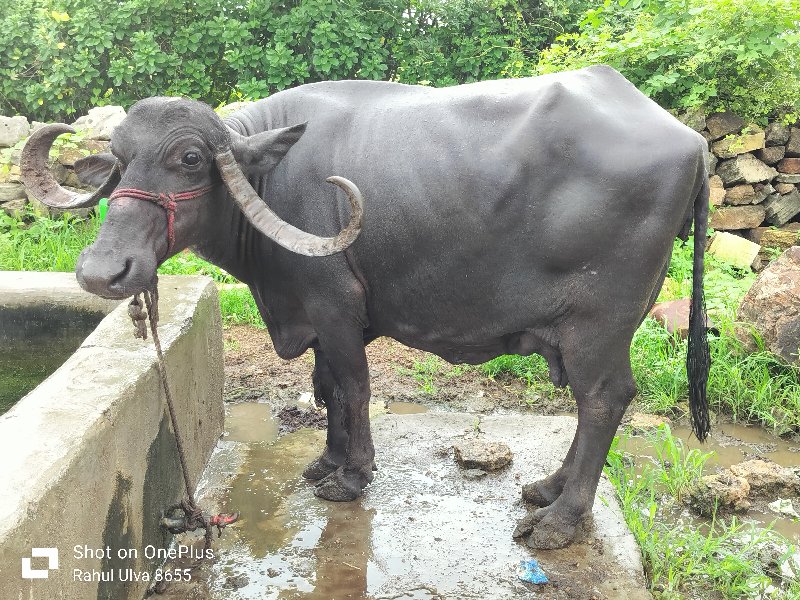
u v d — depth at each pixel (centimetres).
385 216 321
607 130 298
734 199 792
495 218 306
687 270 726
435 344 350
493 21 1065
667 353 575
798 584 328
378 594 303
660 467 427
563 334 318
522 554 329
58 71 968
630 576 315
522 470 399
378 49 1021
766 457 467
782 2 734
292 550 332
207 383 412
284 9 1035
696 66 757
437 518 357
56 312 442
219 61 1053
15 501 208
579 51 863
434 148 315
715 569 332
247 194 290
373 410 511
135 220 277
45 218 780
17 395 380
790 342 526
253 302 675
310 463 406
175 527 320
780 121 789
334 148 332
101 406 267
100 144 797
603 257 302
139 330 298
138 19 990
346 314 341
